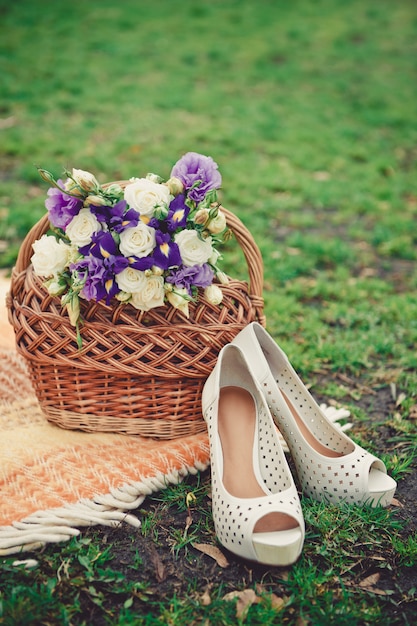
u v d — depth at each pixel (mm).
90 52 6922
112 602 1401
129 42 7387
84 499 1593
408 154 4980
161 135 4926
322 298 2986
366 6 9727
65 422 1832
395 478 1826
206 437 1838
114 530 1582
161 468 1700
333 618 1366
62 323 1663
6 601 1350
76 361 1688
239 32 8172
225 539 1473
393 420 2107
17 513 1541
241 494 1628
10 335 2348
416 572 1521
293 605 1411
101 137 4805
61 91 5750
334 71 7016
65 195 1589
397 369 2408
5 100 5383
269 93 6211
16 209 3500
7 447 1761
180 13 8789
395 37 8383
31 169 4055
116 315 1648
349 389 2291
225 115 5516
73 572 1455
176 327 1659
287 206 3949
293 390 1847
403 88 6582
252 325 1750
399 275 3240
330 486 1624
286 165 4578
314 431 1827
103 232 1565
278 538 1441
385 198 4191
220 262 3152
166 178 4098
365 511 1630
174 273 1619
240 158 4648
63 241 1648
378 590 1462
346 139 5164
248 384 1850
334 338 2604
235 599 1396
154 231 1580
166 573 1476
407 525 1660
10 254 2998
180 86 6191
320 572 1483
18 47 6801
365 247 3545
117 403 1762
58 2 8703
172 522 1623
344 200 4121
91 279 1563
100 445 1785
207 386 1694
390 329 2674
